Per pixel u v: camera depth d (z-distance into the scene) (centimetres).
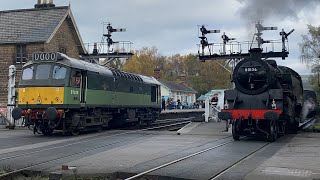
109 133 1992
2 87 3078
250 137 1764
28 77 1875
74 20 3275
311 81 3966
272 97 1598
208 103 2464
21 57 3069
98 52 3269
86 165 1024
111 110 2305
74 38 3347
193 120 2512
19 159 1129
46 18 3197
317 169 948
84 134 1945
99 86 2105
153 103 2969
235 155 1191
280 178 842
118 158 1140
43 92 1836
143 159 1119
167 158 1134
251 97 1627
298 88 2052
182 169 957
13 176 915
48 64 1861
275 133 1602
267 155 1196
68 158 1145
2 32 3158
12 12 3347
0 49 3086
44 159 1127
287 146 1427
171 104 5250
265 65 1612
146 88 2822
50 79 1834
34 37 3042
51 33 3039
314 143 1516
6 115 2375
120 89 2372
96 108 2105
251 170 945
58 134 1947
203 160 1096
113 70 2342
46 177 911
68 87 1828
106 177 902
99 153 1246
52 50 3070
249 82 1623
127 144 1491
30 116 1848
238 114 1603
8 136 1841
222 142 1560
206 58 2667
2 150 1329
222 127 2125
